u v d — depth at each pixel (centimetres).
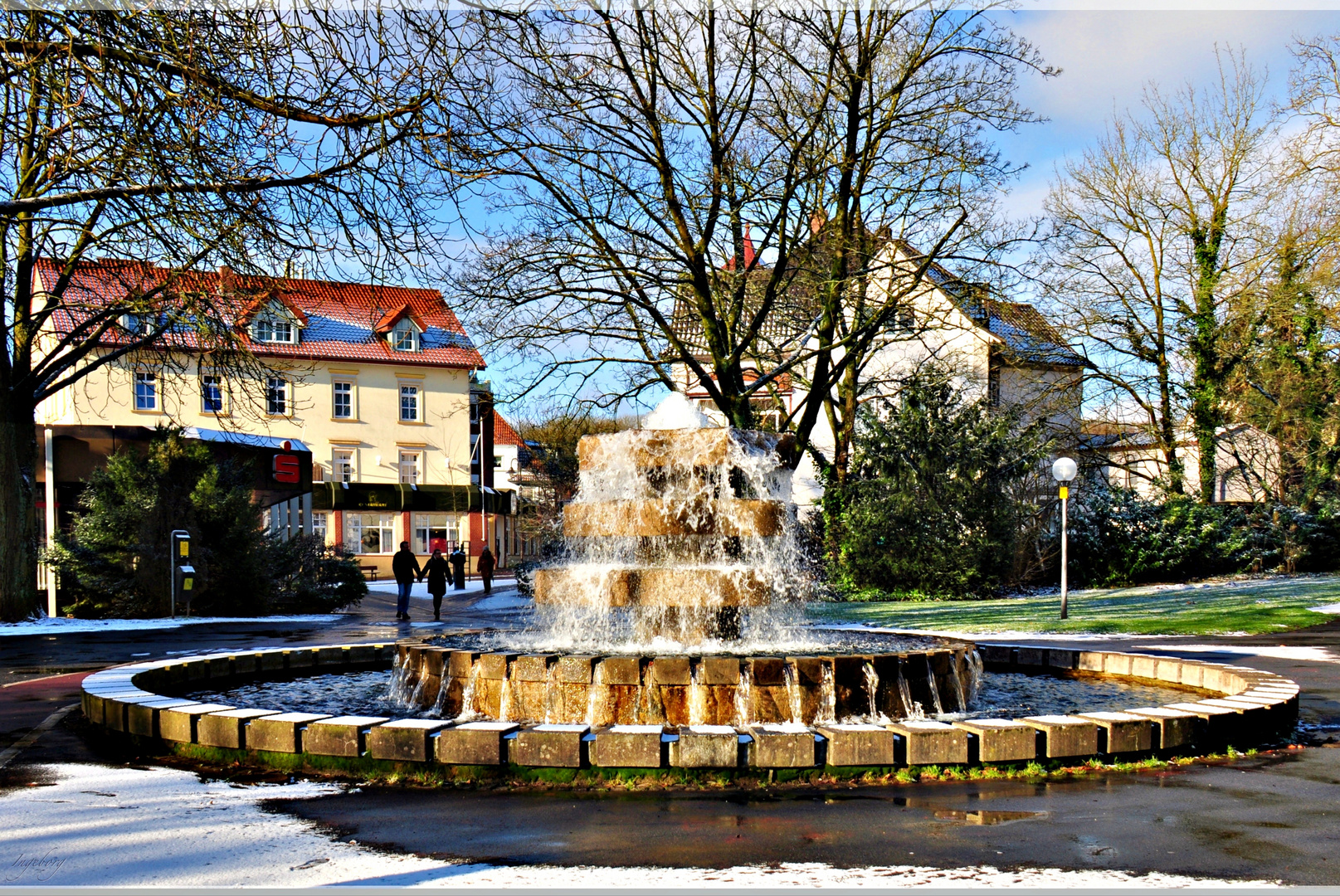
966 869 435
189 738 700
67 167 1025
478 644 930
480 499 5666
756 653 862
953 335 3797
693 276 2303
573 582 936
